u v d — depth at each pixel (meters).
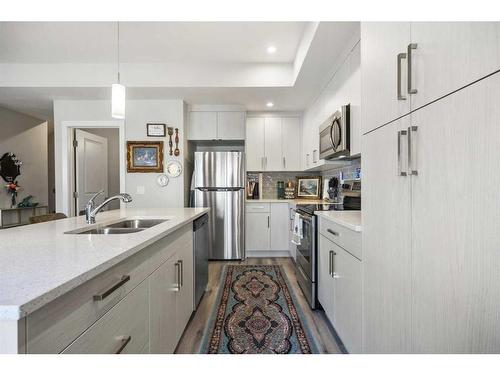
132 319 1.09
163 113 3.69
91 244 1.08
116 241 1.13
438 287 0.87
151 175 3.71
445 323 0.84
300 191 4.50
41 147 4.63
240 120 3.99
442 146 0.85
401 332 1.08
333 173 3.82
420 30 0.96
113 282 0.94
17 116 4.14
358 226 1.48
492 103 0.68
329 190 3.67
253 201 4.11
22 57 3.01
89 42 2.70
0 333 0.56
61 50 2.86
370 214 1.37
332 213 2.14
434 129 0.89
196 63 3.18
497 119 0.67
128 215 2.23
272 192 4.65
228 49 2.86
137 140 3.69
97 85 3.16
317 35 2.10
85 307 0.78
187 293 2.04
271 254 4.18
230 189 3.92
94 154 4.21
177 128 3.70
